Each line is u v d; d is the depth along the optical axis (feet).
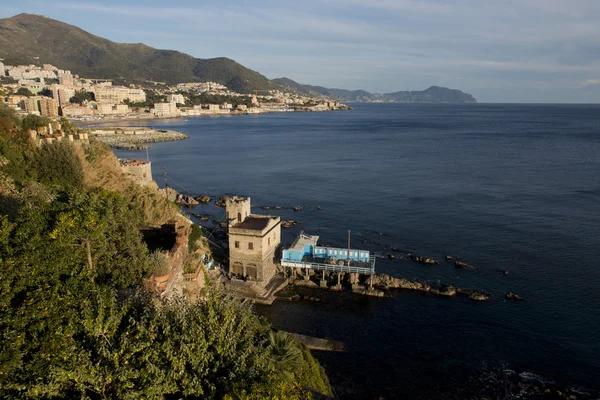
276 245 250.98
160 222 226.99
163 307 86.17
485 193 411.95
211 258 242.58
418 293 226.38
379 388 156.76
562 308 208.03
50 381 67.31
